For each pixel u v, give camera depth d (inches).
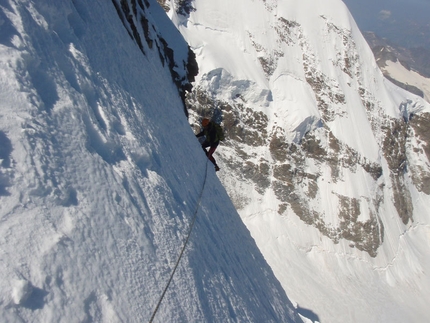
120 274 112.5
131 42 303.3
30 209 95.0
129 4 416.8
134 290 114.3
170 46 663.8
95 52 193.3
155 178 175.0
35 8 143.4
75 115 132.7
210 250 201.9
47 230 96.0
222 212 301.9
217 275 188.5
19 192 94.8
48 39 142.3
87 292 96.6
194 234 186.7
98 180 126.6
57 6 165.2
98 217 116.3
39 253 90.0
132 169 156.3
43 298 84.4
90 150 132.1
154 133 221.8
